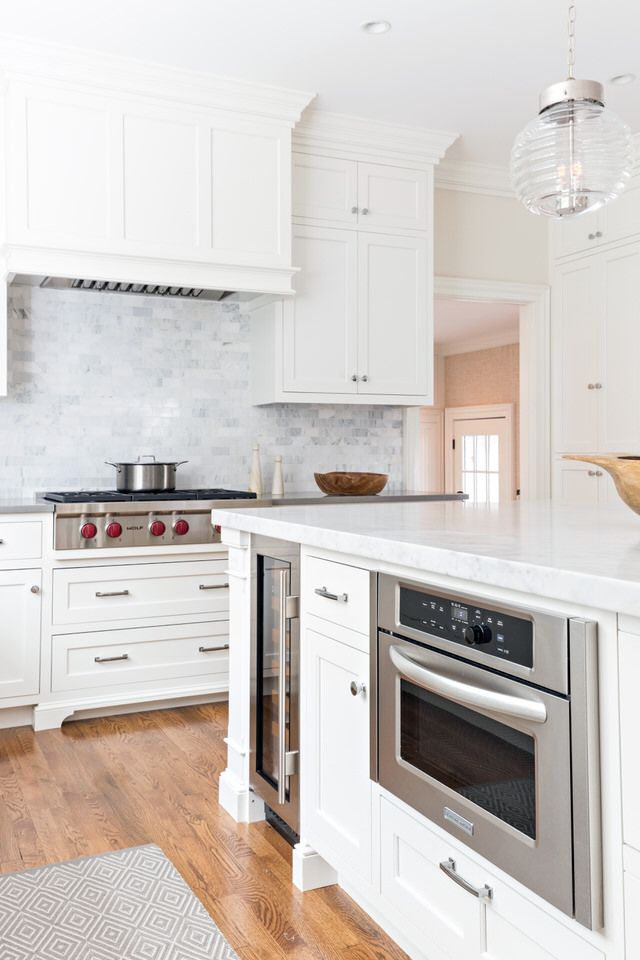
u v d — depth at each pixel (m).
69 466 3.81
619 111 3.89
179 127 3.47
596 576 1.09
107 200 3.34
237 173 3.58
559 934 1.21
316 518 2.09
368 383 4.07
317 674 1.96
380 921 1.77
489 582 1.28
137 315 3.94
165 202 3.44
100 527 3.26
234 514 2.32
